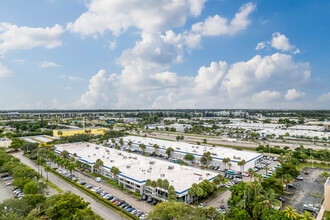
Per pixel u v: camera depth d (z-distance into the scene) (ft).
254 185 247.29
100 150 510.99
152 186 276.00
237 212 224.12
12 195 297.33
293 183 351.67
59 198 229.25
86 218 188.85
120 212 245.45
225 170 412.98
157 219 199.72
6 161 396.57
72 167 363.76
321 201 282.77
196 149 515.91
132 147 630.74
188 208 211.00
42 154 474.08
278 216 203.21
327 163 476.95
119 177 333.83
